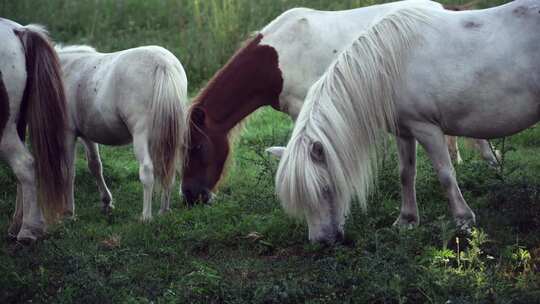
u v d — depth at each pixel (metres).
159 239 5.77
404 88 5.05
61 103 5.88
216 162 6.62
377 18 5.58
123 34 12.23
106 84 6.43
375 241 4.94
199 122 6.47
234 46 11.02
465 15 5.09
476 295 4.14
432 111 5.05
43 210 5.93
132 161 8.49
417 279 4.38
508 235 5.15
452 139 7.12
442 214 5.76
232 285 4.70
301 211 4.84
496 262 4.79
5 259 5.46
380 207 5.85
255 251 5.47
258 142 8.49
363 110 5.00
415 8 5.16
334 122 4.88
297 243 5.45
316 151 4.75
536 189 5.70
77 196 7.43
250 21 11.70
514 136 8.09
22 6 12.66
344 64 5.04
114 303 4.59
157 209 6.83
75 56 6.88
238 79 6.41
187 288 4.66
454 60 4.94
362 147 5.03
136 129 6.26
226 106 6.49
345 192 4.87
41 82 5.79
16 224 6.16
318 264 4.82
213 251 5.51
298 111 6.29
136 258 5.37
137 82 6.23
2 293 4.84
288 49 6.21
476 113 5.00
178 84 6.25
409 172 5.49
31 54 5.80
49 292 4.88
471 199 6.05
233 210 6.21
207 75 10.66
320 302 4.34
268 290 4.46
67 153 6.68
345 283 4.50
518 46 4.84
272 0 12.23
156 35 12.01
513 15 4.92
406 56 5.03
